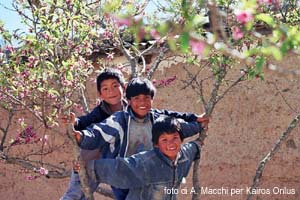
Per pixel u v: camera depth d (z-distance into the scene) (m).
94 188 4.54
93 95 8.32
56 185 8.86
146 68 7.37
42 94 5.78
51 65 4.98
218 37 2.91
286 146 7.77
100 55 7.33
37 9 5.20
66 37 5.14
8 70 5.62
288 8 5.25
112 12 3.91
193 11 3.46
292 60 7.50
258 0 3.35
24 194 9.01
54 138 8.67
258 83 7.94
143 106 4.59
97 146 4.50
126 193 4.70
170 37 3.04
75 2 5.34
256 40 4.57
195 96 8.20
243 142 7.98
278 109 7.86
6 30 5.70
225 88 7.99
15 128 8.91
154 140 4.51
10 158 6.88
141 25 3.03
